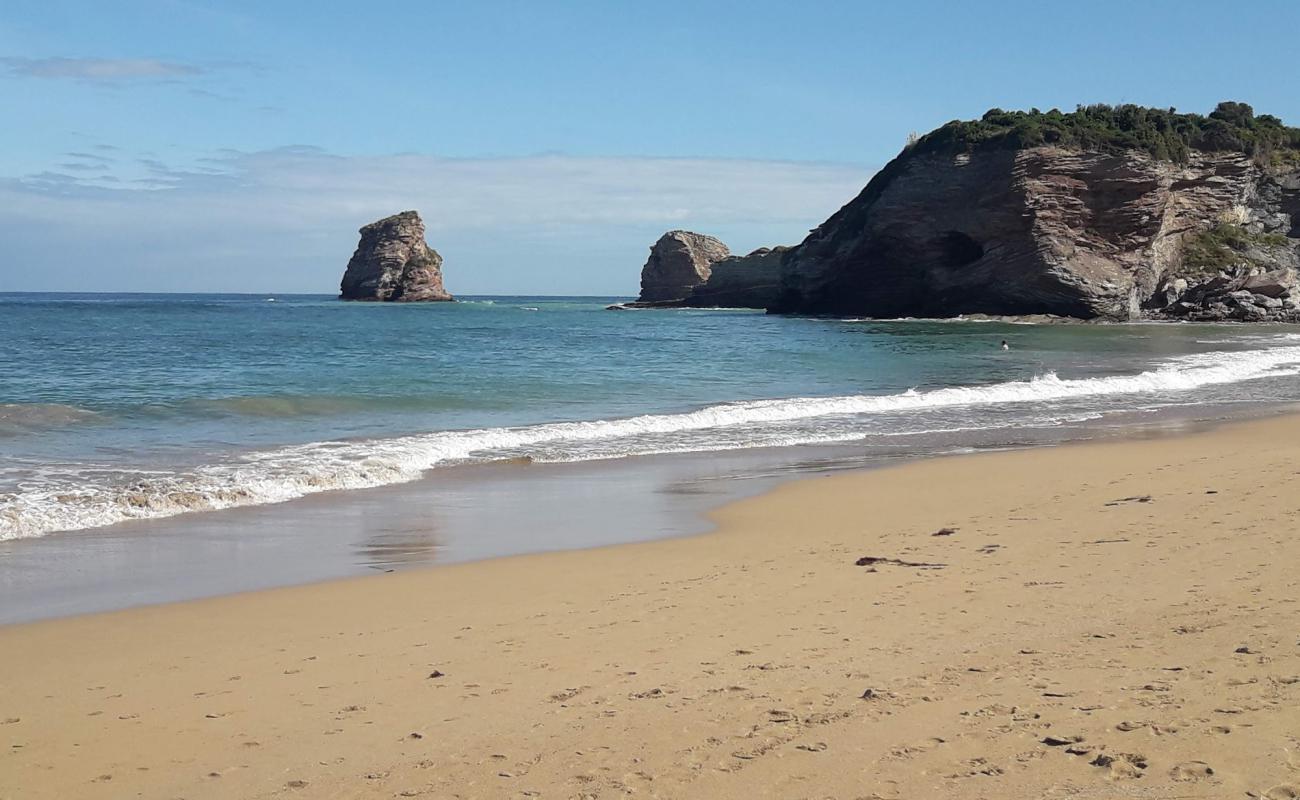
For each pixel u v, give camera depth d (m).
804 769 4.93
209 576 10.11
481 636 7.77
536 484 15.63
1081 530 10.93
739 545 11.29
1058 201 79.69
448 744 5.55
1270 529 10.16
